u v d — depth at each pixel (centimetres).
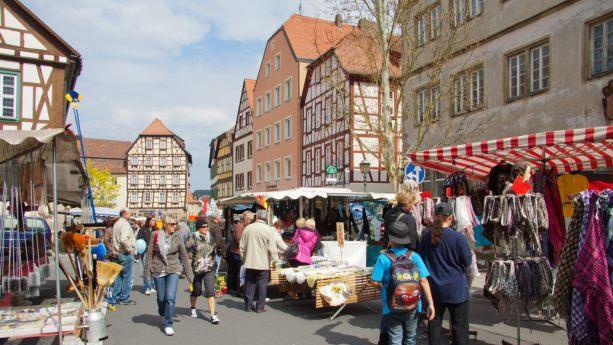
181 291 1194
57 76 2092
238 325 801
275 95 4100
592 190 471
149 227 1238
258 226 912
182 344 690
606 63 1191
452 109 1733
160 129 6656
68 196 1246
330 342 686
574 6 1269
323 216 2002
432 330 544
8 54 2003
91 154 7169
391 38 1448
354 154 2822
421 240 564
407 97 1955
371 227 1556
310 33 3941
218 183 6066
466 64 1656
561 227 696
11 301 845
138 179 6531
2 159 697
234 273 1134
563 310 496
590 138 602
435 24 1806
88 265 714
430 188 1897
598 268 446
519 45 1450
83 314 665
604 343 441
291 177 3756
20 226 820
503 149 696
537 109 1382
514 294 609
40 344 710
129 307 988
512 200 625
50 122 2070
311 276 836
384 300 527
